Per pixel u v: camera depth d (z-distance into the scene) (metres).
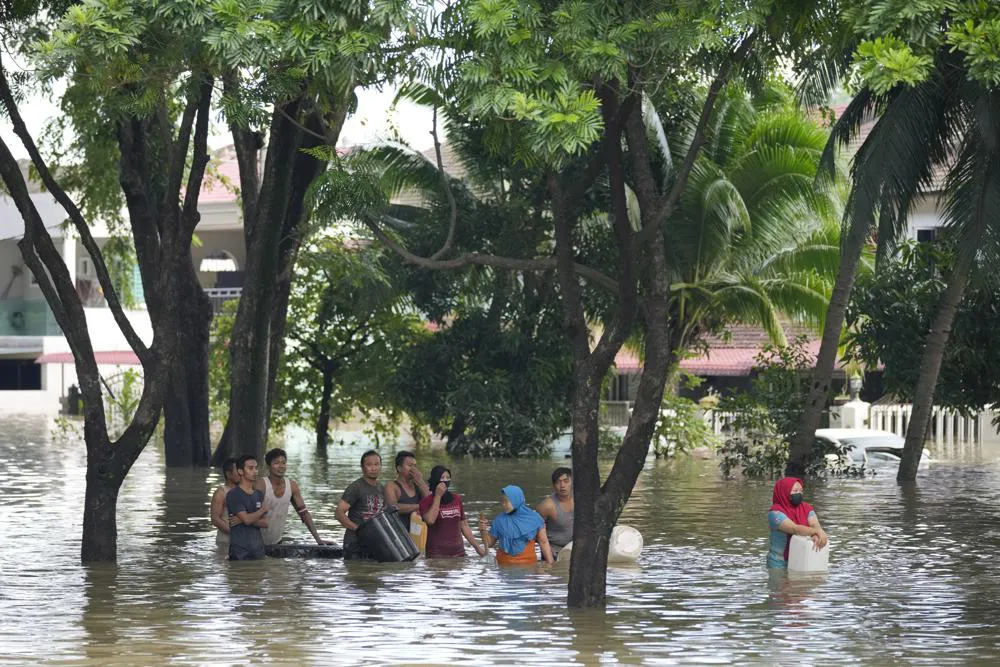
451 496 20.53
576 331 15.76
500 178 42.66
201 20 13.91
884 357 34.12
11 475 34.81
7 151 19.16
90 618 15.12
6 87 19.53
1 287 77.94
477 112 13.55
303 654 13.08
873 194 26.59
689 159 15.84
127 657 12.91
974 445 47.88
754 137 42.59
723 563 19.59
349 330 47.69
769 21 15.62
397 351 46.72
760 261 44.59
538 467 39.06
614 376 53.47
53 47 14.38
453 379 45.09
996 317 32.03
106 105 17.72
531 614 15.38
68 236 50.59
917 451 33.88
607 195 40.88
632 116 15.94
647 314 15.90
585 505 15.80
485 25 13.47
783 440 35.94
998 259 26.41
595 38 13.96
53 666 12.50
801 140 42.22
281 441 51.56
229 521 20.25
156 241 32.19
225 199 69.19
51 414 73.06
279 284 34.81
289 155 27.22
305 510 21.27
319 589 17.28
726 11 14.21
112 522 19.91
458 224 42.62
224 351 49.19
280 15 14.20
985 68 13.16
